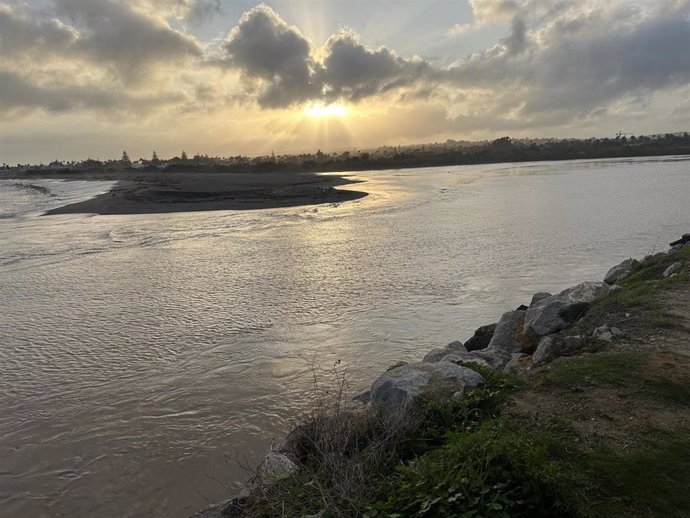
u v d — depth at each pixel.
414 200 43.72
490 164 144.00
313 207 39.88
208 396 8.48
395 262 18.69
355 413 5.74
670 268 10.87
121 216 35.72
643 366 6.07
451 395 5.82
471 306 13.20
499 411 5.48
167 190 53.06
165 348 10.70
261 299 14.28
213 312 13.17
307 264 18.83
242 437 7.21
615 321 8.01
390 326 11.79
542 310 9.23
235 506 4.83
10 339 11.45
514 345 9.27
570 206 34.41
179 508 5.80
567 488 3.79
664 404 5.19
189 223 31.42
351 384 8.83
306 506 4.30
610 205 33.84
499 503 3.67
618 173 70.12
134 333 11.70
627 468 4.19
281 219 32.75
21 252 22.33
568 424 4.96
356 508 4.04
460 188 56.25
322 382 8.94
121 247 23.31
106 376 9.35
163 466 6.58
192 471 6.46
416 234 25.14
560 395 5.62
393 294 14.41
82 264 19.78
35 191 69.50
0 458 6.84
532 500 3.69
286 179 83.44
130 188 64.25
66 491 6.16
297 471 4.93
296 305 13.59
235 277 17.09
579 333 8.09
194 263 19.61
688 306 8.20
